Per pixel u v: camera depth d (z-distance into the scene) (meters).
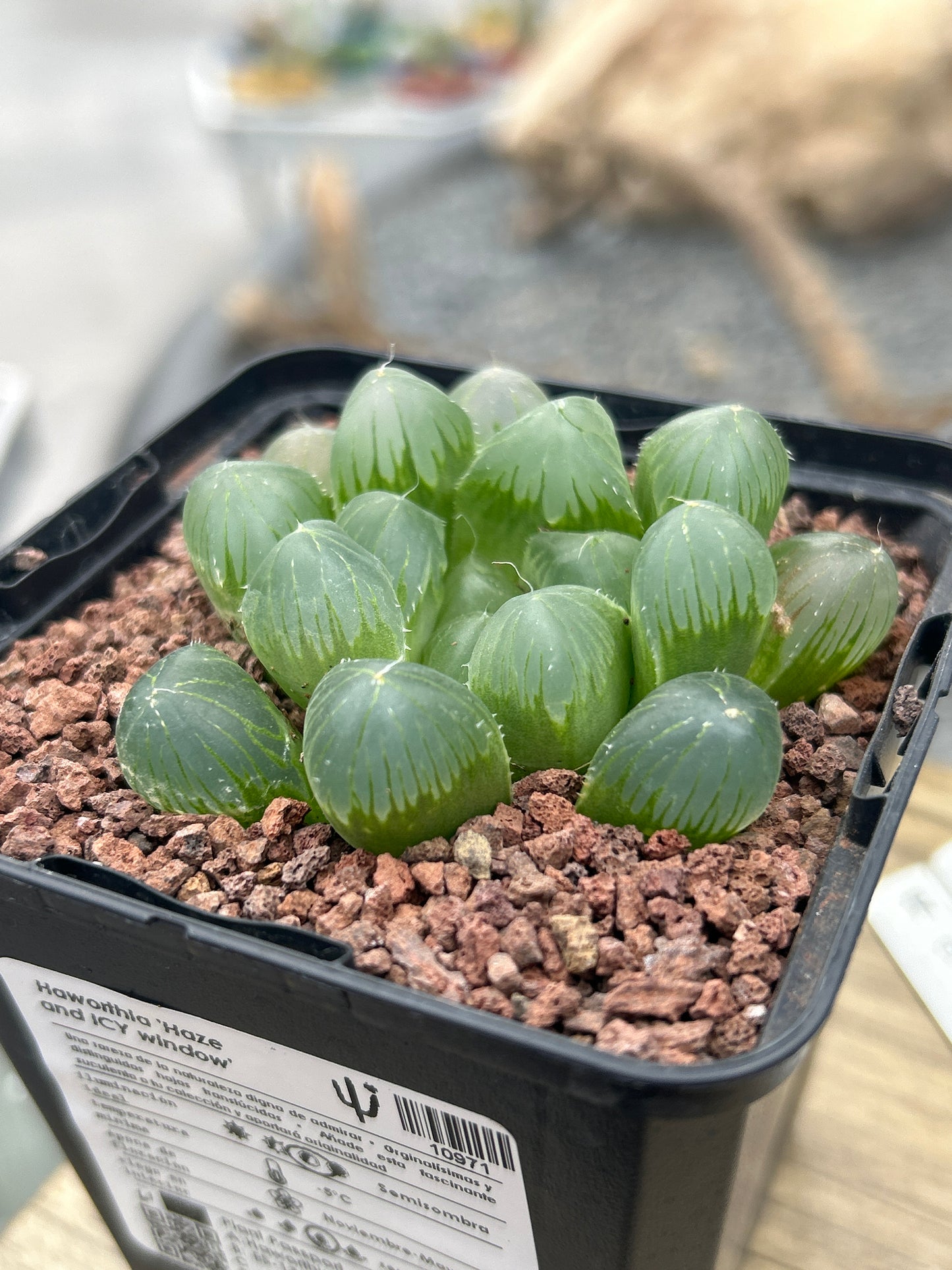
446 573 0.10
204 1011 0.08
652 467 0.10
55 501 0.28
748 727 0.07
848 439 0.12
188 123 0.52
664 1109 0.06
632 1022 0.07
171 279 0.42
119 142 0.52
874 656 0.10
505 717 0.08
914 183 0.37
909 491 0.12
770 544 0.11
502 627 0.08
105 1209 0.11
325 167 0.30
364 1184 0.08
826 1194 0.12
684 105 0.37
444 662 0.09
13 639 0.11
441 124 0.42
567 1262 0.08
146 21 0.62
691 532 0.08
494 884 0.08
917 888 0.13
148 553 0.12
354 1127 0.08
